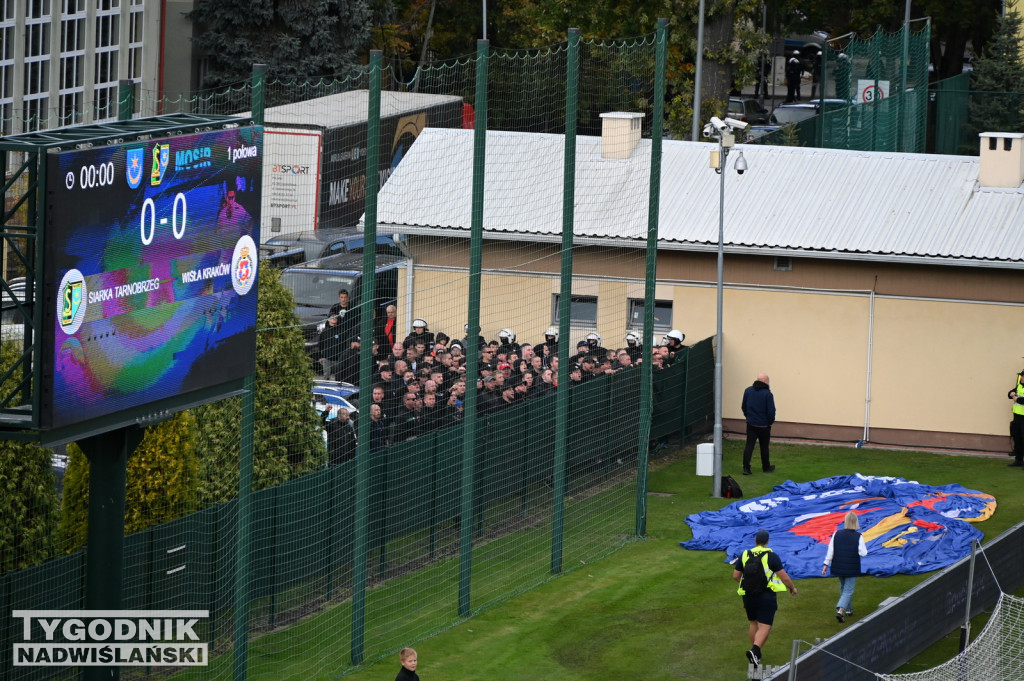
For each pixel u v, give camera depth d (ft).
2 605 183.93
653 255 289.53
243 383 193.36
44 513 199.93
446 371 306.35
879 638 203.21
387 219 351.25
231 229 186.09
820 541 278.87
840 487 315.99
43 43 527.81
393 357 312.71
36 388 152.05
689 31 534.37
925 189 371.15
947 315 353.92
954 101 569.23
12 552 194.18
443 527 269.44
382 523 253.44
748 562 219.20
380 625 235.61
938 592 224.74
